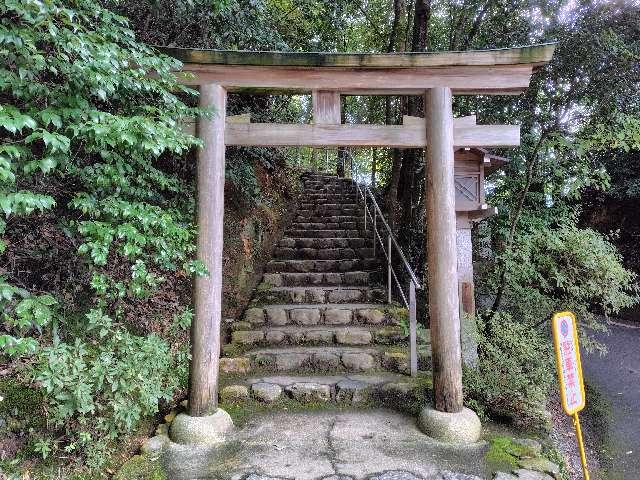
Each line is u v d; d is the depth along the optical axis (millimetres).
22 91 1990
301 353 3881
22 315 1995
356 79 3141
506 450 2730
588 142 4328
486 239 5258
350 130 3170
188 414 2936
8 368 2533
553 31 4500
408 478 2406
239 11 3654
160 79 2668
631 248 8125
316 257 5832
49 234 2836
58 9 1756
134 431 2889
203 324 2971
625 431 4230
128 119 2057
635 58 4211
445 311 3020
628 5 4242
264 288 4996
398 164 6121
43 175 2391
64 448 2451
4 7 1714
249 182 5371
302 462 2572
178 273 4148
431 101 3133
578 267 4383
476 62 3029
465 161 3766
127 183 2523
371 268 5570
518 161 4969
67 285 3012
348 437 2891
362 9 7496
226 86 3104
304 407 3373
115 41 2502
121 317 3146
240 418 3178
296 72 3129
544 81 4637
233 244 5113
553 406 4527
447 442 2818
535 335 3684
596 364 5992
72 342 2852
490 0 5066
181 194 3730
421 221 5219
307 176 9453
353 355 3867
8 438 2279
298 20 6492
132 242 2580
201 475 2432
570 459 3633
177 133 2375
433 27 6477
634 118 4383
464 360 3631
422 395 3363
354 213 7355
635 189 7695
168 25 3623
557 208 5312
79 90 2146
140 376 2492
